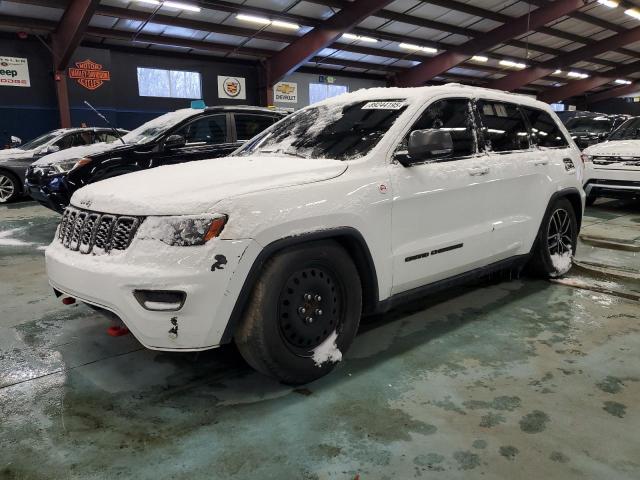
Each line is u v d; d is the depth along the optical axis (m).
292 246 2.37
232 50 18.52
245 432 2.15
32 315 3.57
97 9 14.41
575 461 1.93
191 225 2.16
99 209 2.45
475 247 3.32
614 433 2.10
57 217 8.07
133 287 2.16
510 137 3.78
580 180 4.34
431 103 3.16
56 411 2.33
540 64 26.31
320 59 21.45
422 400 2.38
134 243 2.23
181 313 2.14
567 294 3.91
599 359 2.79
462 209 3.22
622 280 4.27
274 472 1.89
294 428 2.17
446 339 3.09
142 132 6.66
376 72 23.91
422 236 2.98
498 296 3.89
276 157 3.06
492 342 3.04
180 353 2.96
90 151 6.46
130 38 16.39
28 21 14.63
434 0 17.19
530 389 2.47
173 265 2.14
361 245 2.62
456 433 2.11
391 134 2.93
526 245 3.85
